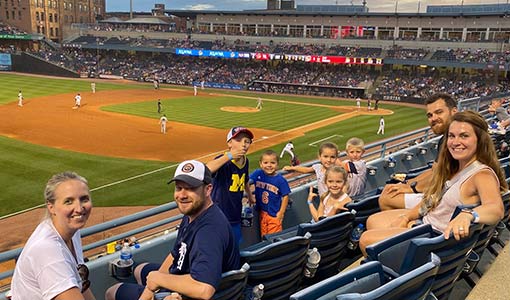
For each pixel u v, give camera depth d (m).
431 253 2.67
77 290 2.68
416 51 62.19
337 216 3.85
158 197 16.95
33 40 82.25
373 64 63.50
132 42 79.38
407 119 38.97
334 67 66.62
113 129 30.36
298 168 6.31
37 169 19.91
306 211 6.17
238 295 3.13
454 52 60.16
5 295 2.96
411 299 2.49
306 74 65.56
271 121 35.94
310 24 73.81
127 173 20.06
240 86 64.81
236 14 78.44
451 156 3.65
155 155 23.69
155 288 3.07
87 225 14.04
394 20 68.12
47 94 47.47
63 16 94.12
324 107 46.16
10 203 15.60
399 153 8.39
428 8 70.06
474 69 58.72
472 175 3.40
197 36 77.75
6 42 81.94
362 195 5.80
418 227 3.35
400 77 61.47
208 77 68.56
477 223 2.95
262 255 3.21
